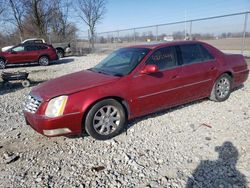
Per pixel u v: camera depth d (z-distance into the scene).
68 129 3.63
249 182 2.71
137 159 3.31
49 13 31.95
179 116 4.73
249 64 9.83
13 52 15.38
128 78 4.02
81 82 3.98
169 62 4.51
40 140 4.05
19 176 3.08
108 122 3.91
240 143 3.57
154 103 4.34
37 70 14.02
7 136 4.26
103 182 2.88
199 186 2.70
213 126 4.22
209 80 5.07
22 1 29.94
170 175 2.92
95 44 28.22
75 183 2.88
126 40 22.05
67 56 24.19
